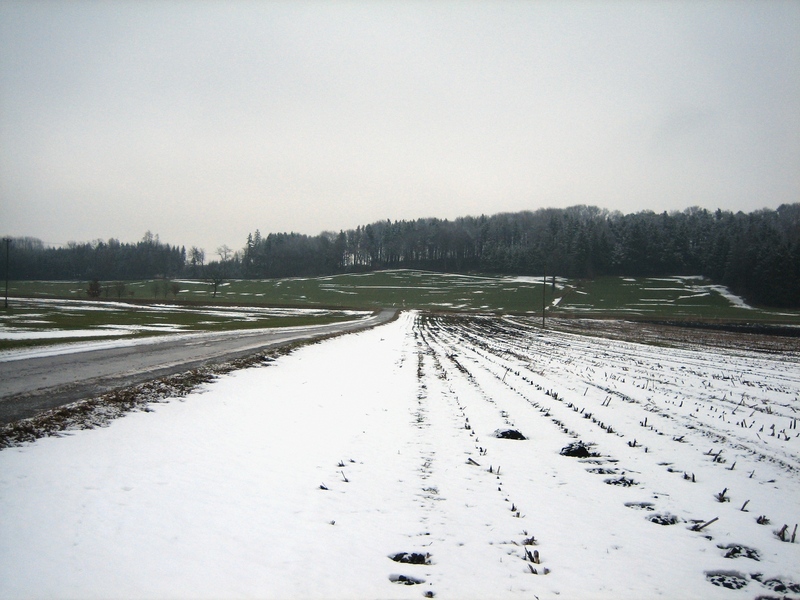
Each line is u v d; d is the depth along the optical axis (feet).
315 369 58.95
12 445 25.26
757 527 19.57
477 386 50.93
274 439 29.35
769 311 290.35
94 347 71.20
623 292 355.97
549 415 38.14
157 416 32.86
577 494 22.56
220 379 47.91
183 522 18.04
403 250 563.89
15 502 18.85
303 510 19.66
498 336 131.64
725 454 29.19
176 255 597.11
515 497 21.90
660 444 30.94
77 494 19.92
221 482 22.15
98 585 13.91
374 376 55.88
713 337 141.49
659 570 16.10
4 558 15.06
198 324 131.03
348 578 14.93
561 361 76.95
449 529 18.54
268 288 414.21
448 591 14.48
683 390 51.98
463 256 543.80
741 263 346.54
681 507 21.38
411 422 34.81
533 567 15.92
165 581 14.28
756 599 14.62
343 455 26.91
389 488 22.43
